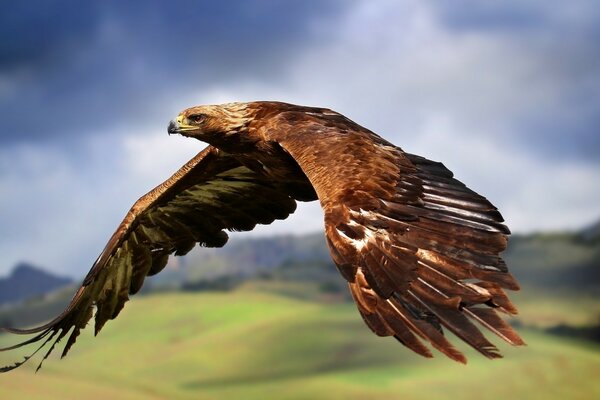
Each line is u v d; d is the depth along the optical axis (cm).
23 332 960
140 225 1084
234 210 1093
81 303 1038
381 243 682
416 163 764
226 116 958
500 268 662
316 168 744
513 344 619
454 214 698
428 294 653
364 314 654
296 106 946
